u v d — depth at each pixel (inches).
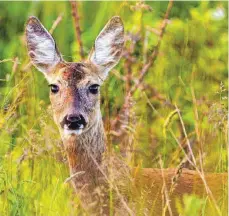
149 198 494.6
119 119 557.3
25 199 474.9
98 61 519.8
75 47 625.6
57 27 662.5
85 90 498.0
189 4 676.1
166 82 615.2
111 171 471.8
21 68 556.1
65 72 503.5
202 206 486.9
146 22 646.5
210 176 511.2
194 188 492.7
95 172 486.9
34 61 522.9
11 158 493.7
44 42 522.9
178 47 634.2
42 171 503.2
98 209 476.7
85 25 679.7
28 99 550.9
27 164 504.7
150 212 480.1
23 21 670.5
